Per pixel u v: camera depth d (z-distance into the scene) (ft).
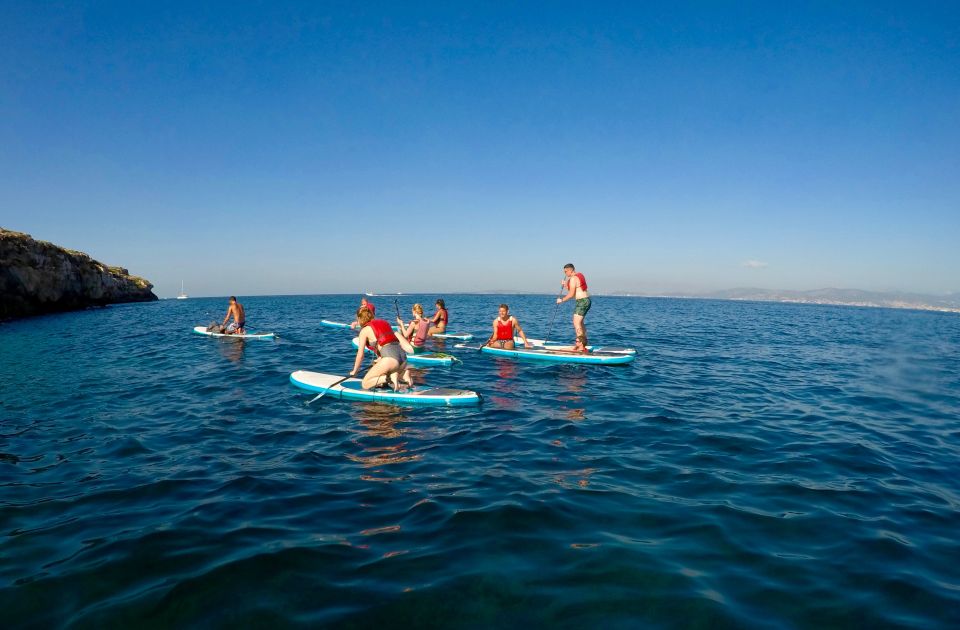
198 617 8.96
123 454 18.17
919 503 14.64
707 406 26.89
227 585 9.95
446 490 15.05
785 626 8.96
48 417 23.30
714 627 8.87
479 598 9.60
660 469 17.10
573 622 8.92
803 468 17.49
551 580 10.26
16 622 8.75
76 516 13.12
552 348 46.68
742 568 10.87
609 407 26.18
